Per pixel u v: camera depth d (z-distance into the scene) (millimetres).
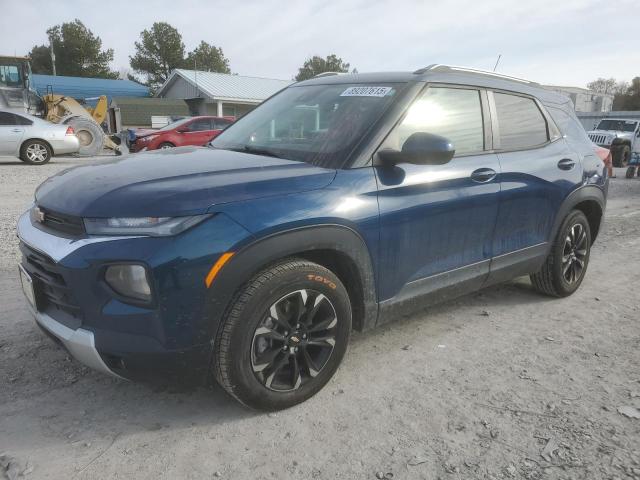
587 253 4648
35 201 2877
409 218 3061
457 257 3449
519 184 3768
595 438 2584
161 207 2334
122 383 2994
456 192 3312
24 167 13586
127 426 2615
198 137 17188
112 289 2324
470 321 4000
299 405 2816
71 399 2826
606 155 4887
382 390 2988
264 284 2508
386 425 2666
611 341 3713
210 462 2375
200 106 39875
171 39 70750
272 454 2438
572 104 4719
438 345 3574
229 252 2379
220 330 2467
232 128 3943
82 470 2299
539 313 4207
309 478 2293
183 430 2596
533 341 3680
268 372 2650
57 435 2527
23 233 2730
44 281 2564
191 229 2340
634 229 7598
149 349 2338
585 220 4527
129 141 18594
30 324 3684
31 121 14570
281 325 2629
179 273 2293
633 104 74062
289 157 3066
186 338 2371
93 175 2781
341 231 2734
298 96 3795
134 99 37812
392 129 3061
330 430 2619
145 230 2303
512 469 2359
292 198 2615
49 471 2283
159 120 34562
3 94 17594
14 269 4848
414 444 2523
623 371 3275
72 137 15047
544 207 4035
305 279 2641
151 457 2396
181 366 2414
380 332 3754
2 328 3605
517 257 3922
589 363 3371
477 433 2613
